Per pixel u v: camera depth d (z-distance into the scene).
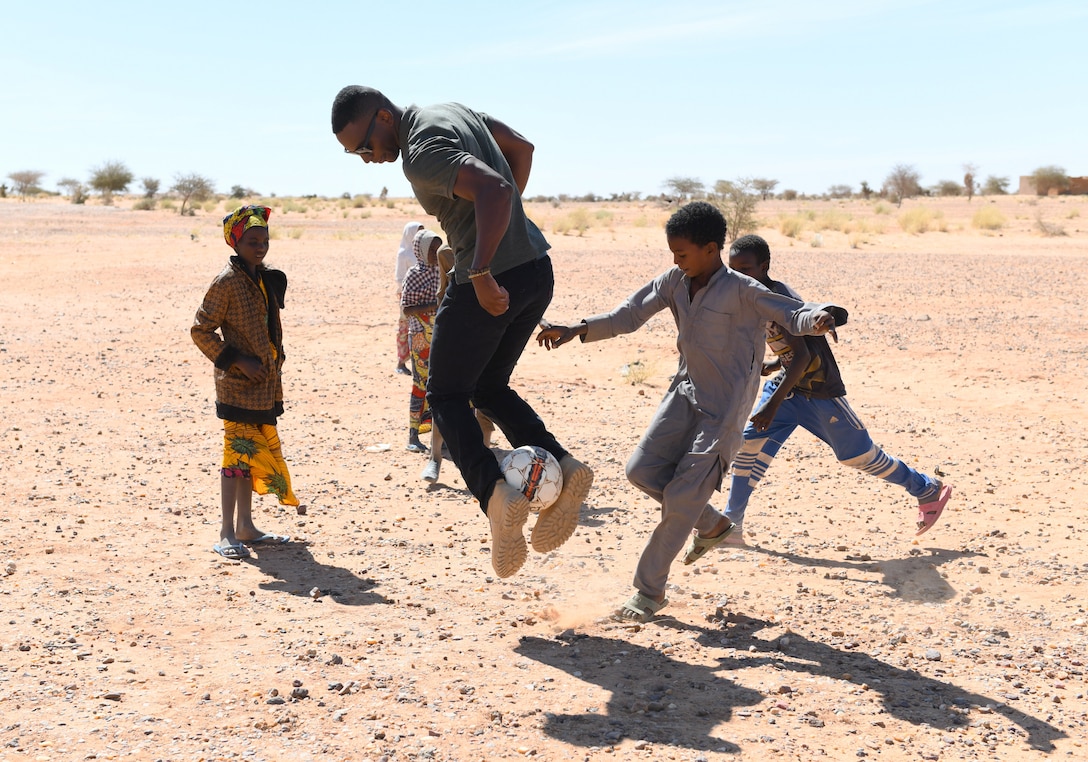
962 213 62.22
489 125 4.85
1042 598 5.68
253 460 6.39
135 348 15.28
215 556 6.26
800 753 3.79
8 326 17.31
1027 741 3.92
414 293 9.02
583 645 4.89
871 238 39.88
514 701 4.20
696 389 4.95
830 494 8.12
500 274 4.49
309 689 4.27
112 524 6.87
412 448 9.40
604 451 9.44
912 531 7.09
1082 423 10.54
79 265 27.47
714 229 4.77
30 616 5.10
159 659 4.59
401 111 4.65
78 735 3.81
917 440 9.89
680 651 4.84
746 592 5.78
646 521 7.33
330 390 12.29
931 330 16.83
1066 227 46.25
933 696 4.34
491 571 6.11
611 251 33.16
